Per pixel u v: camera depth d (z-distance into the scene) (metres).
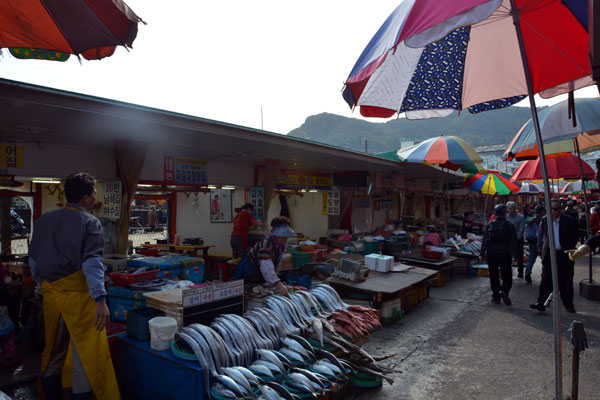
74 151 5.55
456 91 3.84
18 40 2.65
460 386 3.74
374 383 3.67
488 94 3.86
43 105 3.27
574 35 3.11
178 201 9.73
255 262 4.35
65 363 2.85
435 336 5.12
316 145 6.73
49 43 2.66
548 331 5.31
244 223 7.64
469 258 9.80
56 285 2.73
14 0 2.32
